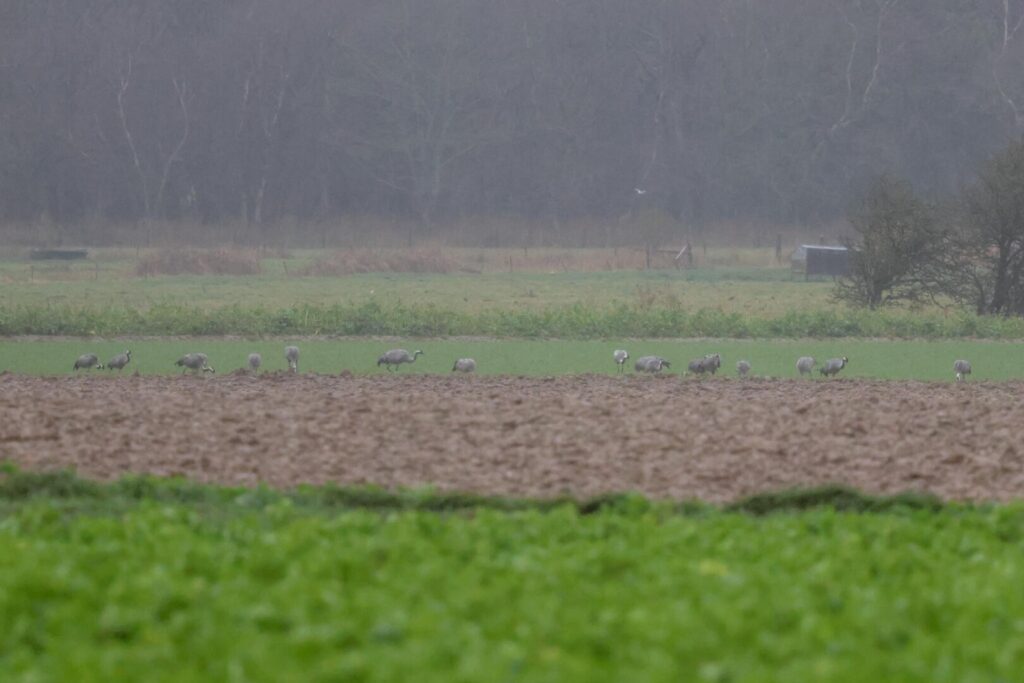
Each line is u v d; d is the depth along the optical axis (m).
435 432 54.69
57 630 26.06
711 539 34.47
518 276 180.25
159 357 91.81
